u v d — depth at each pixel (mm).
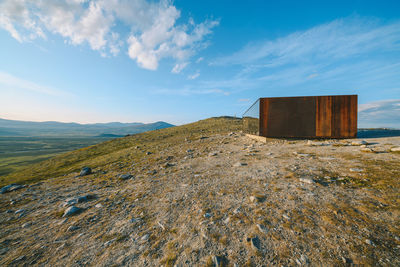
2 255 3678
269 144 15172
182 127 59875
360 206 4082
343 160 7762
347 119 14711
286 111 16109
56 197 7730
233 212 4484
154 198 6203
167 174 9562
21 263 3369
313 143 12500
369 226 3379
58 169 26141
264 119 16719
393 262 2564
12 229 4914
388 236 3074
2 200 7762
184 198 5816
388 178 5250
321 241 3154
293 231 3496
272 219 3984
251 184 6305
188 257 3146
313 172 6715
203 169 9539
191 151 17078
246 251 3131
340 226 3479
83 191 8406
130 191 7398
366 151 8648
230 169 8789
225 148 16344
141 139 46312
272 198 5012
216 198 5477
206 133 37281
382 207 3922
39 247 3877
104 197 7090
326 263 2695
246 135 24266
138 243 3711
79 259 3373
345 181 5547
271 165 8500
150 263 3111
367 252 2801
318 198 4695
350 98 14688
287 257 2902
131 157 20500
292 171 7172
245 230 3709
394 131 19047
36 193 8562
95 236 4152
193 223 4227
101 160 23438
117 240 3895
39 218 5551
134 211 5336
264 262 2859
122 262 3193
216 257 3043
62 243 3967
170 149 21203
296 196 4961
